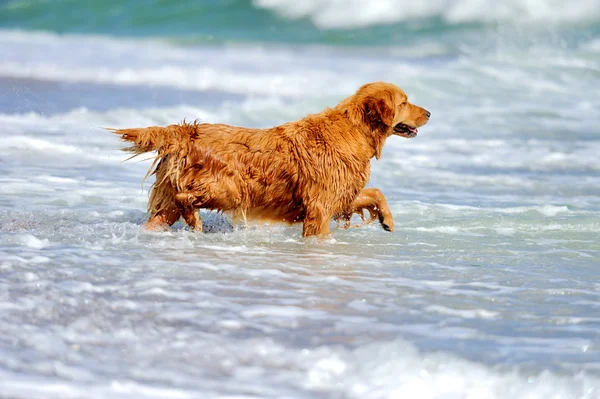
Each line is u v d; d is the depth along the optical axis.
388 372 6.43
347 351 6.86
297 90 27.69
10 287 8.20
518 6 42.16
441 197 15.16
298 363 6.56
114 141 18.23
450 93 27.67
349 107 11.63
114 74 28.98
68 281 8.55
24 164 15.62
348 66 33.22
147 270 9.25
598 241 11.81
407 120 12.09
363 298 8.55
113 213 12.38
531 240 11.84
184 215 11.28
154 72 29.72
